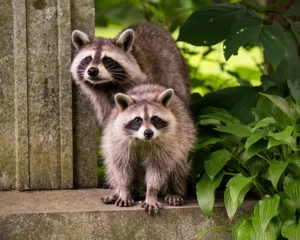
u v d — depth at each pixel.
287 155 9.02
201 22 11.27
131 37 10.12
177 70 11.05
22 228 8.58
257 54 15.61
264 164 9.33
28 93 9.91
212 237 9.05
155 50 10.78
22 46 9.81
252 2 13.81
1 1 9.77
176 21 14.03
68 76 9.98
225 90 11.37
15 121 9.94
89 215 8.71
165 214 8.88
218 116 9.95
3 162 9.98
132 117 8.91
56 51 9.95
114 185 9.38
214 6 11.33
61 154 10.06
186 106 10.34
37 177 10.04
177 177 9.35
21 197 9.55
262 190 9.21
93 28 10.16
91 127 10.23
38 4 9.83
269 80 11.17
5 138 9.95
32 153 9.99
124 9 14.16
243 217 8.88
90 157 10.26
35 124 9.96
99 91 10.02
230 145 9.55
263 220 8.37
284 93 11.05
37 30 9.86
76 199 9.42
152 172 9.08
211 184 8.91
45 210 8.72
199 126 10.27
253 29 10.35
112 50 9.89
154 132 8.70
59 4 9.88
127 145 9.03
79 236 8.72
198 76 14.02
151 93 9.30
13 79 9.90
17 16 9.77
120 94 9.02
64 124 10.02
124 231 8.81
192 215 8.96
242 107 10.88
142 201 9.33
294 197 8.65
